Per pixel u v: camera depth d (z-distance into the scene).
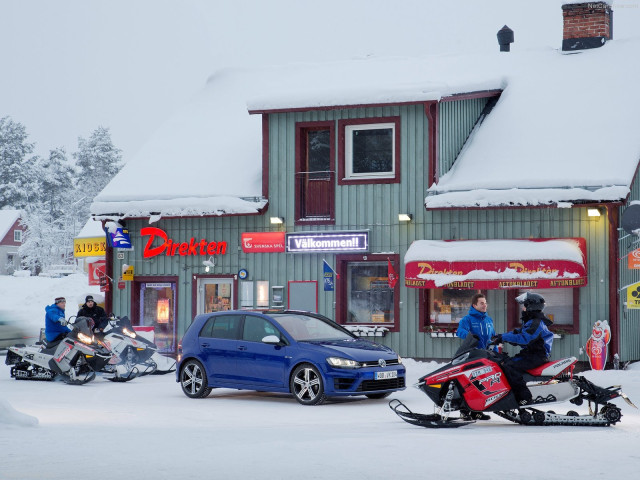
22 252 112.31
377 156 29.28
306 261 30.08
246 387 20.14
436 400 15.24
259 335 20.22
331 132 29.72
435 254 27.17
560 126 28.98
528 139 28.86
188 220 31.97
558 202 26.11
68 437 12.77
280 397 21.14
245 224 31.00
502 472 9.54
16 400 20.16
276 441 12.16
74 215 114.31
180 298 32.06
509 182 27.14
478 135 30.19
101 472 9.59
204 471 9.63
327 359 19.06
